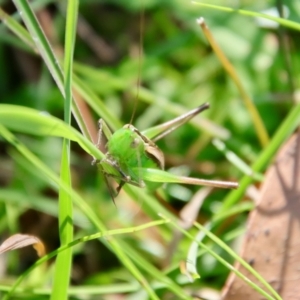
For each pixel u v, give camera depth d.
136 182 0.34
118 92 0.43
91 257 0.39
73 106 0.32
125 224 0.38
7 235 0.39
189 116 0.36
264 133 0.39
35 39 0.33
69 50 0.32
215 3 0.43
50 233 0.40
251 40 0.42
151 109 0.42
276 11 0.40
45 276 0.37
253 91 0.42
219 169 0.40
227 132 0.40
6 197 0.38
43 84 0.42
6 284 0.37
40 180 0.40
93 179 0.41
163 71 0.43
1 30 0.42
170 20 0.45
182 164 0.41
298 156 0.35
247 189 0.37
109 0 0.44
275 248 0.33
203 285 0.37
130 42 0.45
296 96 0.40
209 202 0.39
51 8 0.44
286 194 0.34
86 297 0.36
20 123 0.30
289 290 0.33
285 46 0.40
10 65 0.44
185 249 0.36
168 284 0.33
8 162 0.41
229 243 0.37
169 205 0.38
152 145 0.35
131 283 0.36
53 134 0.31
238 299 0.33
